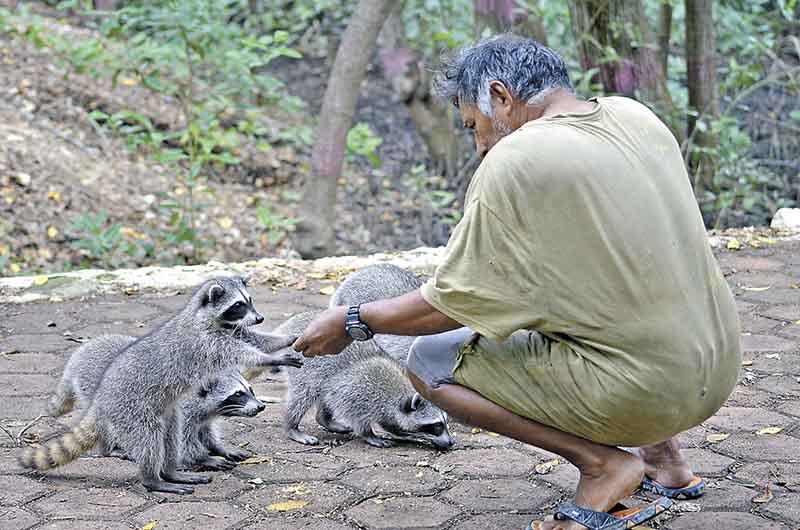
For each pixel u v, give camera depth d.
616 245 3.01
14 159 9.10
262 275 6.43
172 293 6.19
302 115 12.10
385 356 4.59
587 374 3.11
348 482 3.94
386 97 12.90
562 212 3.00
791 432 4.29
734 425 4.35
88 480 3.97
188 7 8.62
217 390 4.02
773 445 4.15
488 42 3.29
